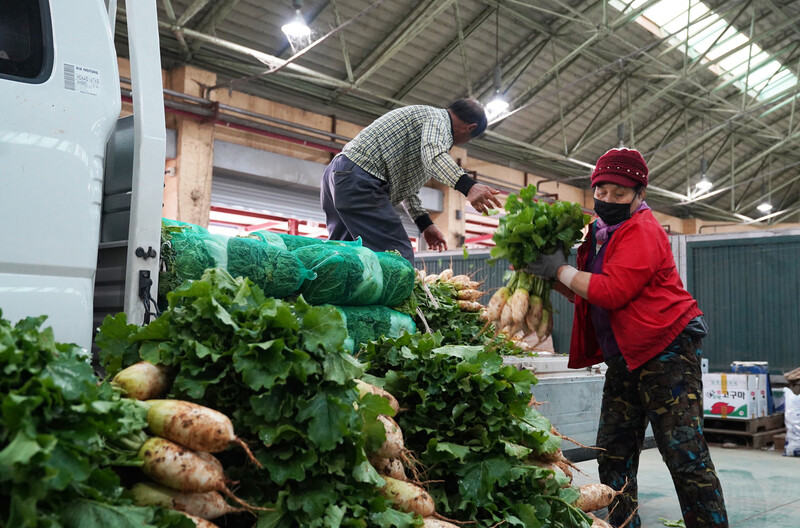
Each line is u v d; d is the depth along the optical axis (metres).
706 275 6.89
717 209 21.62
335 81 11.99
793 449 5.59
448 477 2.04
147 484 1.41
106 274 2.05
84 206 1.76
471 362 2.14
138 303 1.91
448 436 2.03
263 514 1.50
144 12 2.08
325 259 2.58
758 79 16.53
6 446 1.10
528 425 2.17
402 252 3.45
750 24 14.20
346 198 3.40
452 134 3.56
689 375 2.43
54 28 1.79
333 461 1.58
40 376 1.19
